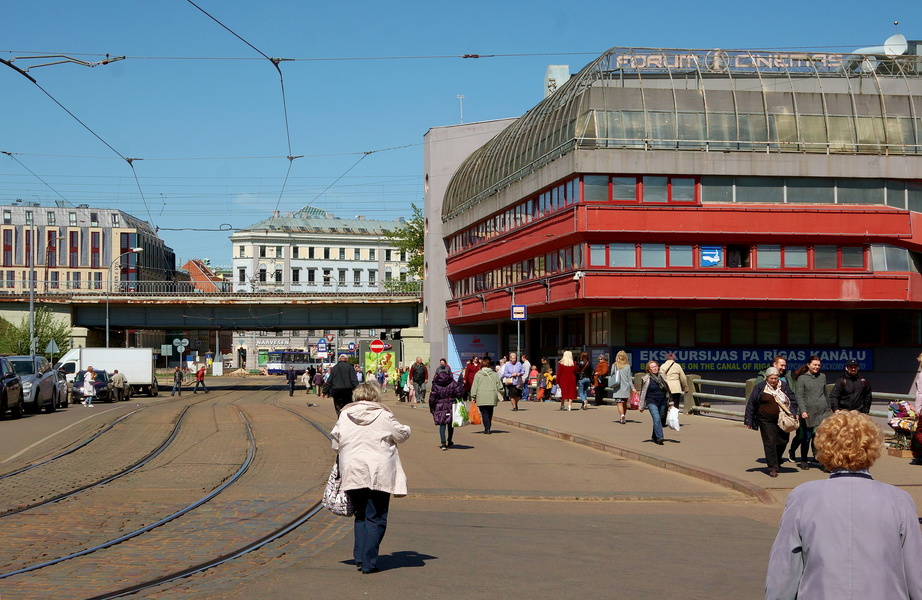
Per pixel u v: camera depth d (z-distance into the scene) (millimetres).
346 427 8789
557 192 41969
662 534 11055
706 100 40219
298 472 16781
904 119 41000
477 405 25406
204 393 65188
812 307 40688
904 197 40656
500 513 12727
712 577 8602
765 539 10742
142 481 15484
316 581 8375
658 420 20516
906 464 16516
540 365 53469
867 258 40031
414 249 85688
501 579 8461
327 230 141125
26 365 36094
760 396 15430
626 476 16578
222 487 14695
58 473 16594
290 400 50312
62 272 134625
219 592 7953
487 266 53188
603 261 39094
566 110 41594
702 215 39219
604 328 41844
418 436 24516
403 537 10758
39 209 135375
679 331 41031
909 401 17484
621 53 41344
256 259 136375
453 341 60906
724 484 15195
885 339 42094
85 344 71312
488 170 52438
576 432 23859
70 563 9141
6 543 10141
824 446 4387
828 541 4066
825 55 42500
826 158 39875
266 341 137875
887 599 3951
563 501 13953
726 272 39250
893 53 45438
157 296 68250
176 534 10734
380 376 60594
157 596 7816
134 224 141500
